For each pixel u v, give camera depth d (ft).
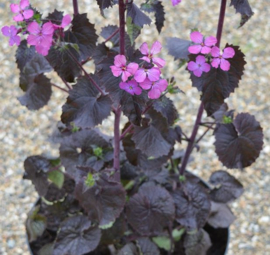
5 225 3.50
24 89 2.57
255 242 3.45
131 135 2.44
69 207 2.75
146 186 2.59
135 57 2.09
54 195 2.73
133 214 2.56
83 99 2.22
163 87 1.97
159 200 2.56
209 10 4.91
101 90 2.21
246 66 4.44
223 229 2.80
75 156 2.59
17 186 3.67
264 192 3.67
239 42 4.63
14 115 4.06
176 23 4.77
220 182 2.78
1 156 3.81
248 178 3.73
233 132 2.42
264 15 4.89
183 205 2.63
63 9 4.83
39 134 3.95
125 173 2.68
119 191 2.42
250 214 3.57
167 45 2.54
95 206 2.44
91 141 2.58
